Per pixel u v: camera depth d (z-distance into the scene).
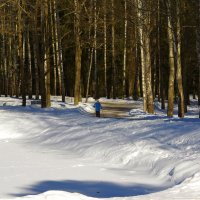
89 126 23.09
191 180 12.51
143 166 15.83
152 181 14.09
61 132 23.00
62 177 14.73
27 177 14.76
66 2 48.59
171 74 31.56
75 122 25.50
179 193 11.61
